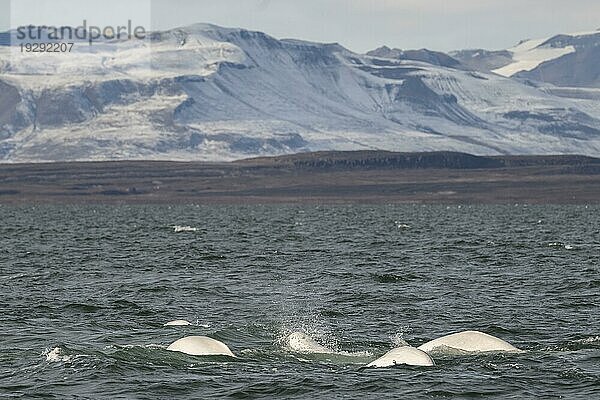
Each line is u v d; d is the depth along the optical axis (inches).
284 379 2581.2
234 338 3329.2
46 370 2684.5
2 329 3533.5
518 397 2399.1
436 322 3853.3
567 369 2711.6
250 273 6018.7
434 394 2428.6
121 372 2652.6
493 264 6663.4
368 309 4244.6
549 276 5718.5
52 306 4266.7
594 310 4178.2
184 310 4190.5
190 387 2495.1
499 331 3595.0
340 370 2716.5
